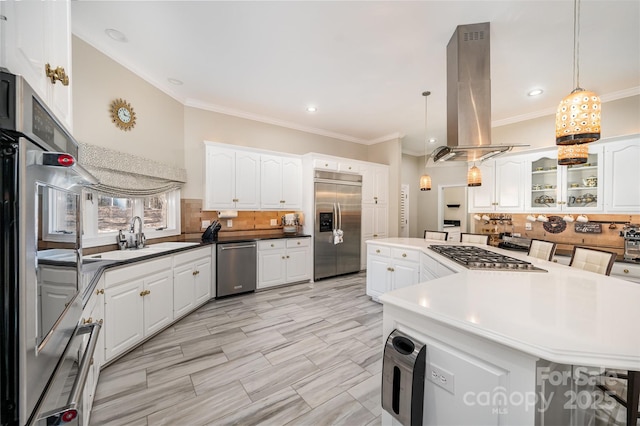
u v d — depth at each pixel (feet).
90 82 7.85
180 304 9.21
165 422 4.90
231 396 5.60
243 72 9.64
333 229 15.16
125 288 6.91
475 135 7.10
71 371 3.22
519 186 12.89
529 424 2.72
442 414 3.42
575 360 2.46
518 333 2.88
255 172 13.28
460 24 6.97
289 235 14.44
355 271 16.24
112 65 8.51
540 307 3.68
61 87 3.60
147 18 6.90
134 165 8.94
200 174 12.42
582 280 5.15
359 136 18.11
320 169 14.64
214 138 12.85
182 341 7.89
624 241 10.44
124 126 8.98
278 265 13.30
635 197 9.71
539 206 12.30
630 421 4.04
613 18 6.59
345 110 13.28
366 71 9.48
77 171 2.94
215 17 6.84
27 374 2.07
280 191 14.14
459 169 20.17
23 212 2.04
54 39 3.36
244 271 12.16
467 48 7.08
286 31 7.36
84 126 7.71
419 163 22.62
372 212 17.08
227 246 11.64
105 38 7.79
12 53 2.25
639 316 3.38
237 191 12.71
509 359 2.86
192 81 10.38
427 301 3.90
